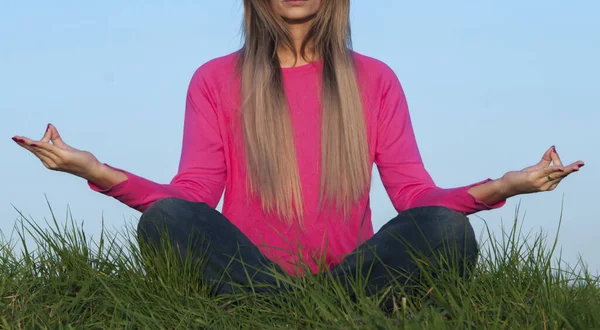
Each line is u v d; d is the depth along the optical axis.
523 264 2.68
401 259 2.76
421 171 3.26
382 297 2.62
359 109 3.24
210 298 2.75
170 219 2.79
